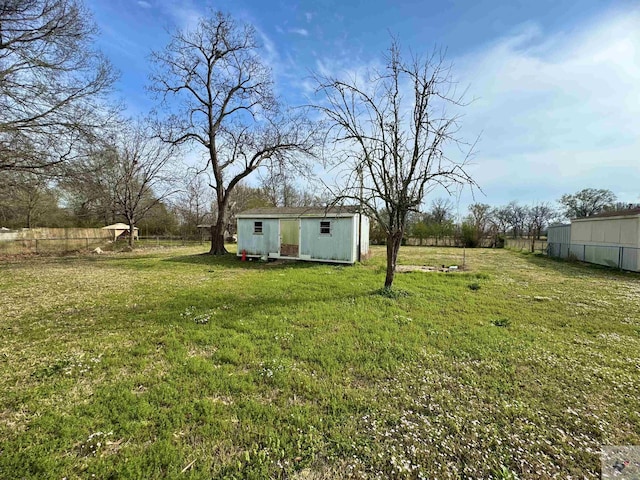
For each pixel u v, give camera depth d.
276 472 2.04
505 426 2.57
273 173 17.38
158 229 37.62
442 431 2.49
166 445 2.25
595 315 5.95
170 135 16.78
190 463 2.11
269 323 5.10
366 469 2.10
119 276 10.28
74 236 21.86
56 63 12.06
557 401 2.97
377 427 2.53
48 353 3.92
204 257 16.70
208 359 3.80
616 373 3.53
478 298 7.20
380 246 30.11
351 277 9.93
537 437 2.44
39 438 2.31
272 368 3.50
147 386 3.13
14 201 17.84
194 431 2.43
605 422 2.65
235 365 3.63
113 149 14.84
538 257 19.70
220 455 2.19
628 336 4.83
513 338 4.62
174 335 4.55
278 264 13.84
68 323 5.14
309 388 3.11
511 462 2.18
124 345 4.20
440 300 6.95
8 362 3.65
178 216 38.50
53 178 13.75
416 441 2.37
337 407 2.80
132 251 21.73
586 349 4.26
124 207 22.31
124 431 2.41
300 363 3.69
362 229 15.49
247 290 7.79
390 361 3.76
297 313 5.71
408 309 6.17
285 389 3.10
